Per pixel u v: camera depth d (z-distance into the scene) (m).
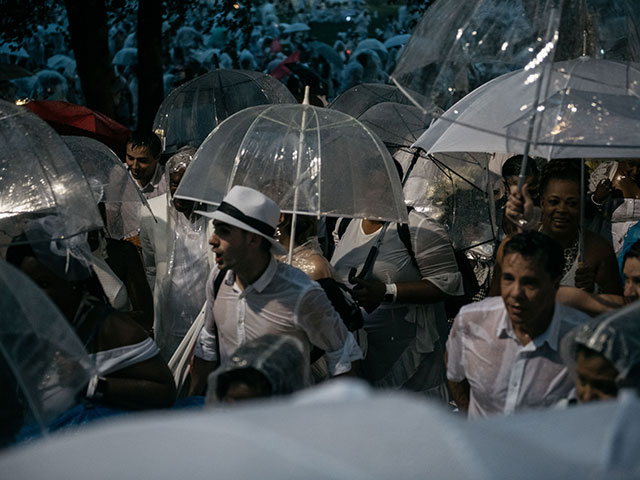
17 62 14.86
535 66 3.65
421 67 3.93
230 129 4.89
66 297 3.39
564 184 4.20
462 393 3.50
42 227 3.47
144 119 10.73
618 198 5.53
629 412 1.33
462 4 3.96
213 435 1.19
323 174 4.63
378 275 4.76
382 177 4.73
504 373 3.20
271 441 1.16
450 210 5.42
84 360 2.54
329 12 27.05
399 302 4.68
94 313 3.40
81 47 10.45
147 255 5.61
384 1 29.58
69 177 3.75
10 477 1.18
